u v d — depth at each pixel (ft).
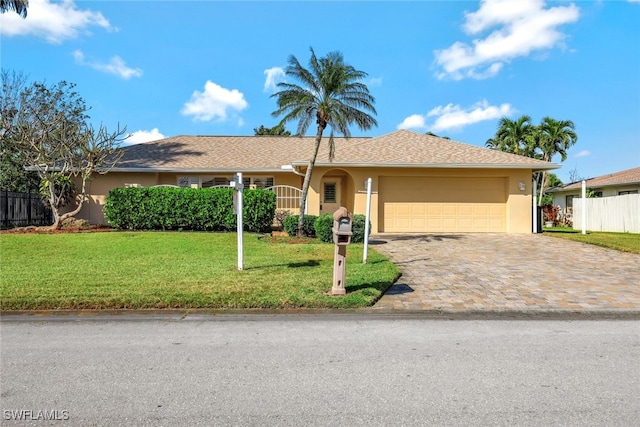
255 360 14.87
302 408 11.27
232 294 23.48
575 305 22.62
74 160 53.93
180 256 36.76
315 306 22.06
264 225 53.06
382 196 60.23
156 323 19.71
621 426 10.36
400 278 29.40
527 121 114.11
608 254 40.24
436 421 10.59
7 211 56.13
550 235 56.29
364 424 10.43
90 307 21.63
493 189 61.00
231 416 10.83
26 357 15.10
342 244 23.59
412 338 17.51
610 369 14.08
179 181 65.26
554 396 12.01
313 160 50.29
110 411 11.08
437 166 58.23
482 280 28.81
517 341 17.13
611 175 99.50
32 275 27.99
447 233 59.06
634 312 21.66
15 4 45.19
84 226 54.54
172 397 11.90
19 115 65.92
